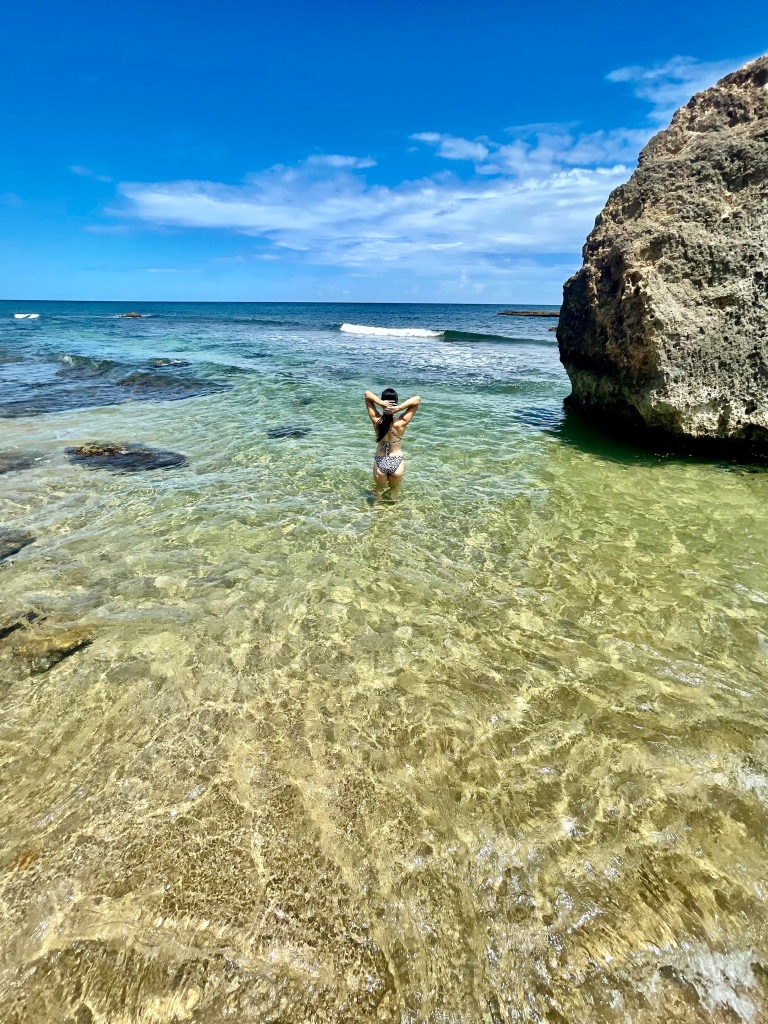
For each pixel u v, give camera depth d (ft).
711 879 8.19
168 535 19.54
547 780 9.87
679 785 9.73
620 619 14.69
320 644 13.67
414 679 12.46
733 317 25.29
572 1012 6.70
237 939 7.41
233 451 30.04
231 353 74.79
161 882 8.09
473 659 13.15
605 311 29.12
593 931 7.54
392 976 7.05
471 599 15.70
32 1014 6.62
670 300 25.72
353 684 12.28
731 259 25.48
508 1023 6.59
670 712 11.43
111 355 70.64
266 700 11.76
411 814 9.21
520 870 8.33
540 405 42.34
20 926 7.52
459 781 9.86
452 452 29.76
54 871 8.21
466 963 7.19
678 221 26.84
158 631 14.02
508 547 18.84
